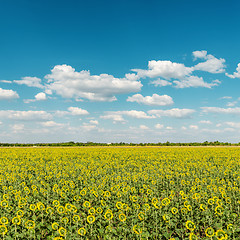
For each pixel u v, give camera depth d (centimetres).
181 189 1791
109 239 933
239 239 945
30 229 959
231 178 2181
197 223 1142
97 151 5156
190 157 3688
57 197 1487
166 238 1012
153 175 2169
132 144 8538
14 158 3816
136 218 1159
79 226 1077
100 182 1914
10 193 1505
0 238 909
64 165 3069
